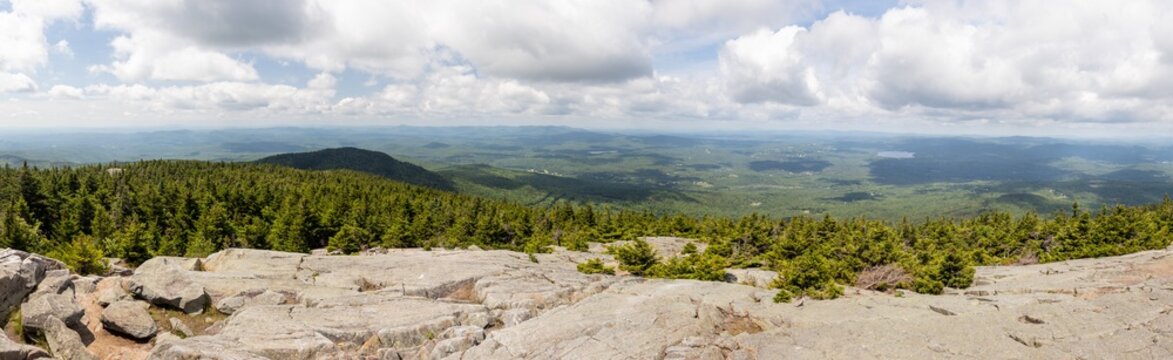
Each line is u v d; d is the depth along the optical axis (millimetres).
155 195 91688
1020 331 20188
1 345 17141
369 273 37125
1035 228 69812
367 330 23016
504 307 29469
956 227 74875
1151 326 20000
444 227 98562
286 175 164625
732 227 83000
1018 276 39688
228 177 144375
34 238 65438
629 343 19828
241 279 31078
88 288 26953
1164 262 37656
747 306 26375
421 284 33969
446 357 20625
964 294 33250
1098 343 18781
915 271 38000
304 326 22781
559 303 30703
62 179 101812
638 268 44469
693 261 47250
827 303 27344
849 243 45688
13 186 94562
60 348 19969
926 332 20438
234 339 20672
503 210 115688
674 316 22953
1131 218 59500
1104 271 36062
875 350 18781
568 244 74688
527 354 19797
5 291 21969
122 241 60906
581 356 19000
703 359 18250
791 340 19969
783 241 54906
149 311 25828
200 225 82000
